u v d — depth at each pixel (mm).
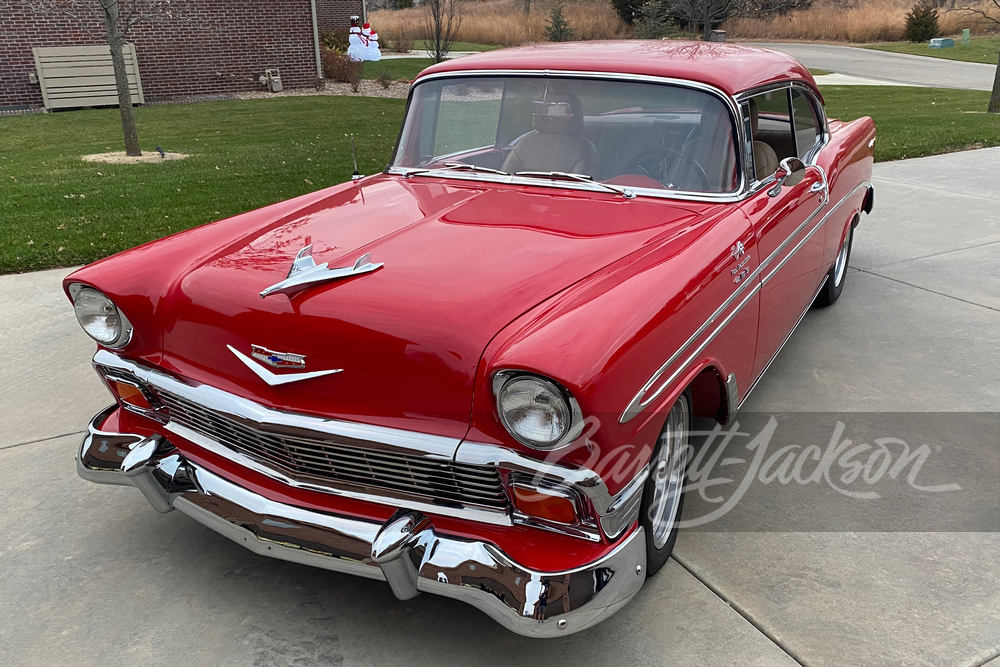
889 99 18156
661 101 3160
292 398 2354
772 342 3527
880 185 8602
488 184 3373
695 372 2537
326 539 2311
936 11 41562
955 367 4289
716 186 3066
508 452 2078
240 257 2684
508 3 53375
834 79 25078
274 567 2863
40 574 2834
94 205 7871
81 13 16750
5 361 4625
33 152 11617
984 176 8914
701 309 2529
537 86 3342
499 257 2527
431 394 2156
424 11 48656
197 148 11742
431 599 2684
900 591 2631
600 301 2205
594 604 2104
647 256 2527
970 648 2383
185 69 18297
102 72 17094
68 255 6227
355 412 2270
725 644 2428
